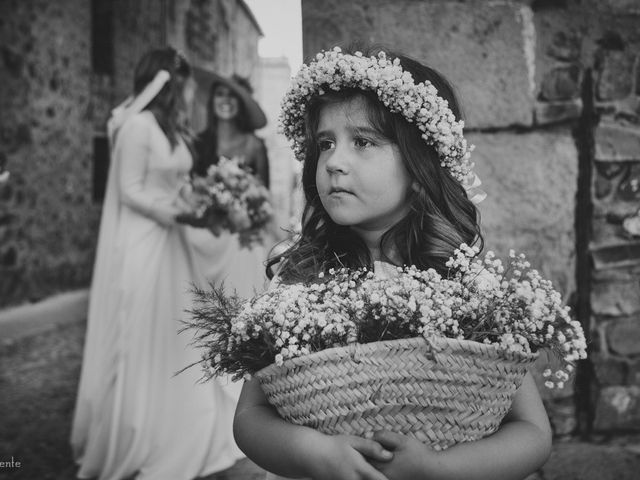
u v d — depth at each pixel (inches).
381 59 51.1
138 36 402.0
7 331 255.8
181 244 131.6
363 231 53.9
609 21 99.3
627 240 102.2
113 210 129.6
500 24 96.8
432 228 51.6
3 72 281.4
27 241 303.6
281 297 42.9
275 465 43.4
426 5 96.2
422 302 40.4
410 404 39.9
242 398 51.8
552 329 40.9
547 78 99.7
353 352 39.1
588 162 101.1
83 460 124.2
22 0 292.2
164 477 118.5
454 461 40.0
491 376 40.8
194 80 204.1
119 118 132.3
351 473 39.3
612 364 103.6
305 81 51.1
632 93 100.3
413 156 50.0
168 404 122.7
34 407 170.2
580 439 103.5
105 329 123.1
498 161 99.7
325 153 50.6
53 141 325.4
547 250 100.8
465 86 97.5
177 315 126.6
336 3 95.9
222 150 199.9
